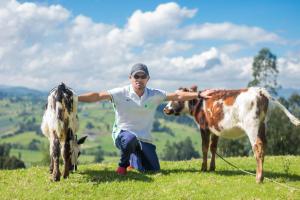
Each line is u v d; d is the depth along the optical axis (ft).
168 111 52.21
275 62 227.20
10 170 50.24
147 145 47.98
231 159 61.11
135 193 38.88
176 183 42.24
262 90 41.63
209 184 41.88
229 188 40.16
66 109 40.91
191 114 50.19
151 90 47.42
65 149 41.98
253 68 229.45
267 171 49.37
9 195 37.88
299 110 202.80
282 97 218.79
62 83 41.39
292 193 38.19
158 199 37.22
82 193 38.50
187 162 57.47
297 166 53.16
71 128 41.81
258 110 41.09
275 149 182.50
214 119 45.68
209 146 50.06
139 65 45.96
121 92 46.09
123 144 45.65
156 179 44.14
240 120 42.57
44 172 47.83
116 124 47.60
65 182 41.45
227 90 45.16
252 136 41.22
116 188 40.04
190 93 47.06
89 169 49.90
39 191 38.91
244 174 46.75
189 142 463.42
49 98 41.22
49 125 41.42
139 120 47.03
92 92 45.60
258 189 39.42
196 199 37.06
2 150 414.41
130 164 49.62
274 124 182.60
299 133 181.27
